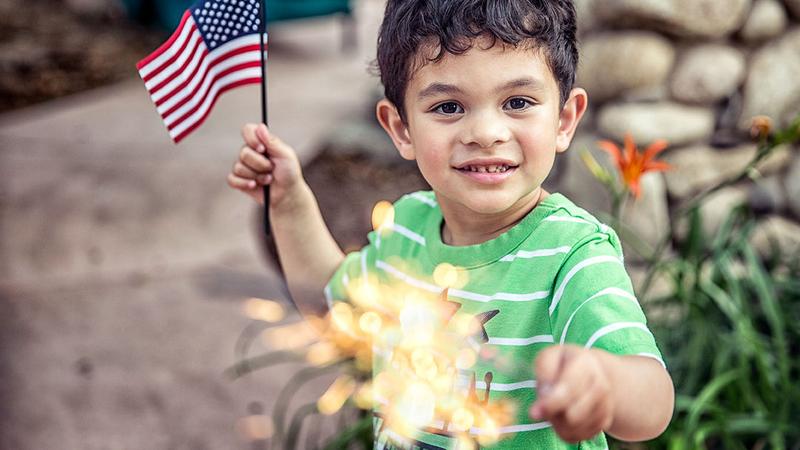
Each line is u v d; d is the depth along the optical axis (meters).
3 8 7.42
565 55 1.30
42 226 4.05
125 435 2.70
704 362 2.27
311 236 1.64
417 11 1.26
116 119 5.41
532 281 1.26
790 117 2.86
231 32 1.58
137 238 3.99
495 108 1.23
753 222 2.32
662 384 1.03
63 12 7.51
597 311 1.13
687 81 2.82
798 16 2.85
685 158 2.87
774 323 2.10
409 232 1.47
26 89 6.01
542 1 1.26
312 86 6.27
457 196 1.27
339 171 4.76
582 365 0.86
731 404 2.12
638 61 2.80
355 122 5.38
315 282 1.65
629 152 1.91
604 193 2.86
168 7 7.23
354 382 2.37
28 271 3.71
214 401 2.87
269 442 2.66
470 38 1.21
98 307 3.43
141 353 3.13
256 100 5.88
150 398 2.88
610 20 2.85
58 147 4.93
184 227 4.09
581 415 0.85
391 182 4.68
